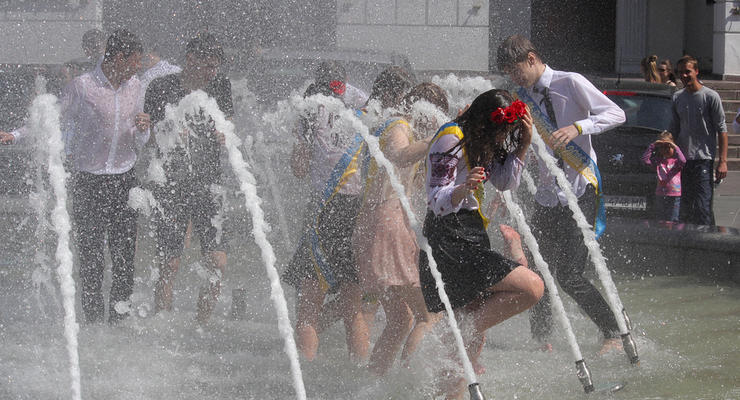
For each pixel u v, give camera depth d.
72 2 24.19
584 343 8.31
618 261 11.73
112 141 8.96
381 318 9.10
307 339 7.77
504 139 6.49
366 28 27.83
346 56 15.07
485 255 6.50
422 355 6.92
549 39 41.91
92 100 8.85
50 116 7.67
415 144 6.99
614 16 42.31
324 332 8.67
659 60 41.84
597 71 42.09
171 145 9.02
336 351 8.03
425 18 29.11
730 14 33.44
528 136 6.63
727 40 33.53
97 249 9.05
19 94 14.48
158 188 9.10
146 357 7.71
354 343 7.77
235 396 6.71
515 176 6.77
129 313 9.09
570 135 7.81
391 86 7.45
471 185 6.11
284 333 6.69
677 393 6.72
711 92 13.76
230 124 8.13
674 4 41.44
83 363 7.48
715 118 13.82
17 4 23.92
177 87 8.98
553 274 8.33
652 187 14.09
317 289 7.83
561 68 41.94
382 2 28.11
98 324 8.87
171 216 9.12
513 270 6.40
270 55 14.40
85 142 8.94
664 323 8.96
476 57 29.78
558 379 7.15
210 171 9.07
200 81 8.99
